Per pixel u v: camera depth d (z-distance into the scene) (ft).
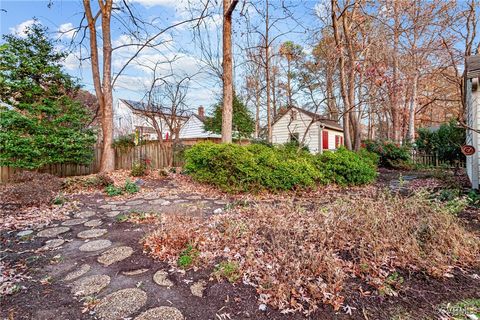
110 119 28.45
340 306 5.80
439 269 7.03
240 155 18.44
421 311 5.60
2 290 6.63
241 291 6.45
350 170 20.62
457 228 8.41
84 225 12.09
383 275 6.89
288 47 35.73
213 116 45.60
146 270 7.65
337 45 27.58
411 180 24.09
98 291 6.62
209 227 10.41
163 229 10.02
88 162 29.71
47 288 6.79
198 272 7.39
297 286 6.42
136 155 33.83
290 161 19.25
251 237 9.30
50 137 25.91
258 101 54.90
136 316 5.63
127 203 16.46
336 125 57.47
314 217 10.43
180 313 5.72
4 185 20.12
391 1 30.42
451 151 31.55
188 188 21.12
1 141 23.31
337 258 7.59
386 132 67.46
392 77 32.50
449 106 57.52
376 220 8.80
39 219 12.94
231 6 20.58
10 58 25.34
